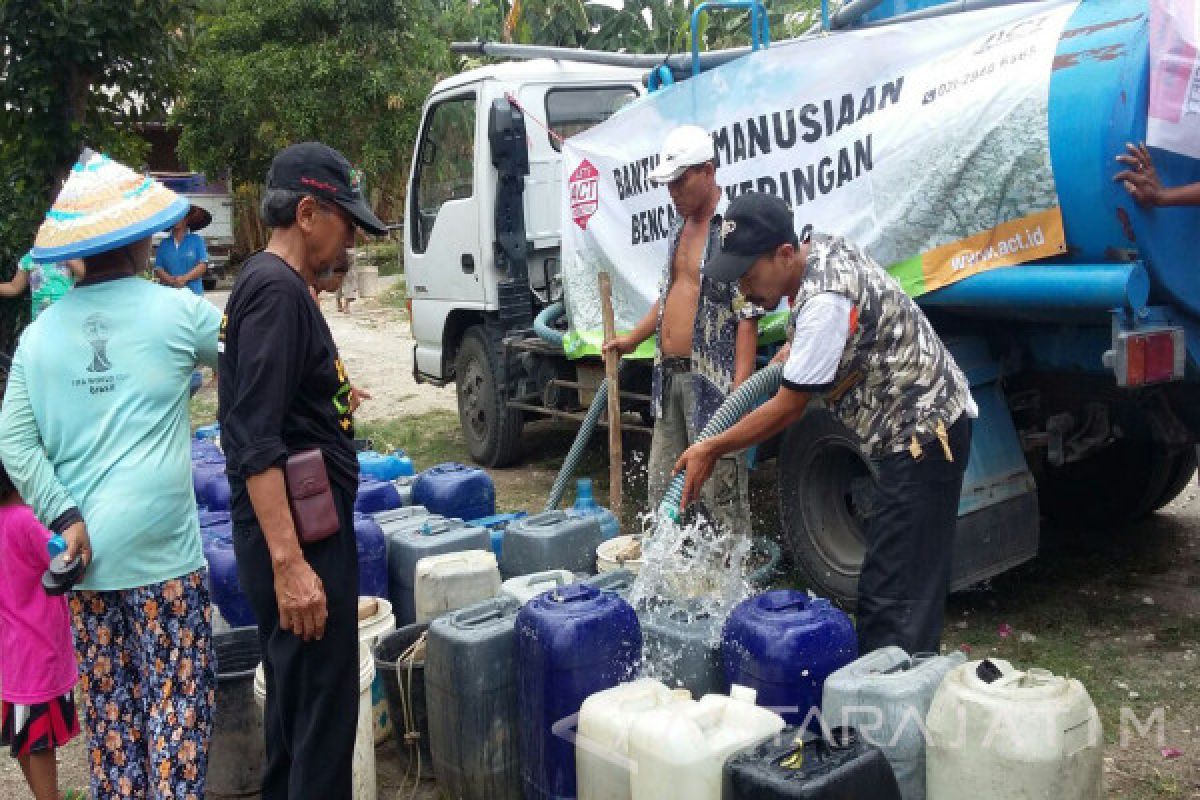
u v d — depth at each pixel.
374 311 16.98
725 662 2.93
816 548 4.54
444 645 3.04
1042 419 4.41
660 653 3.10
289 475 2.46
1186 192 3.35
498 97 6.74
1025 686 2.39
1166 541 5.24
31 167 9.30
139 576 2.77
